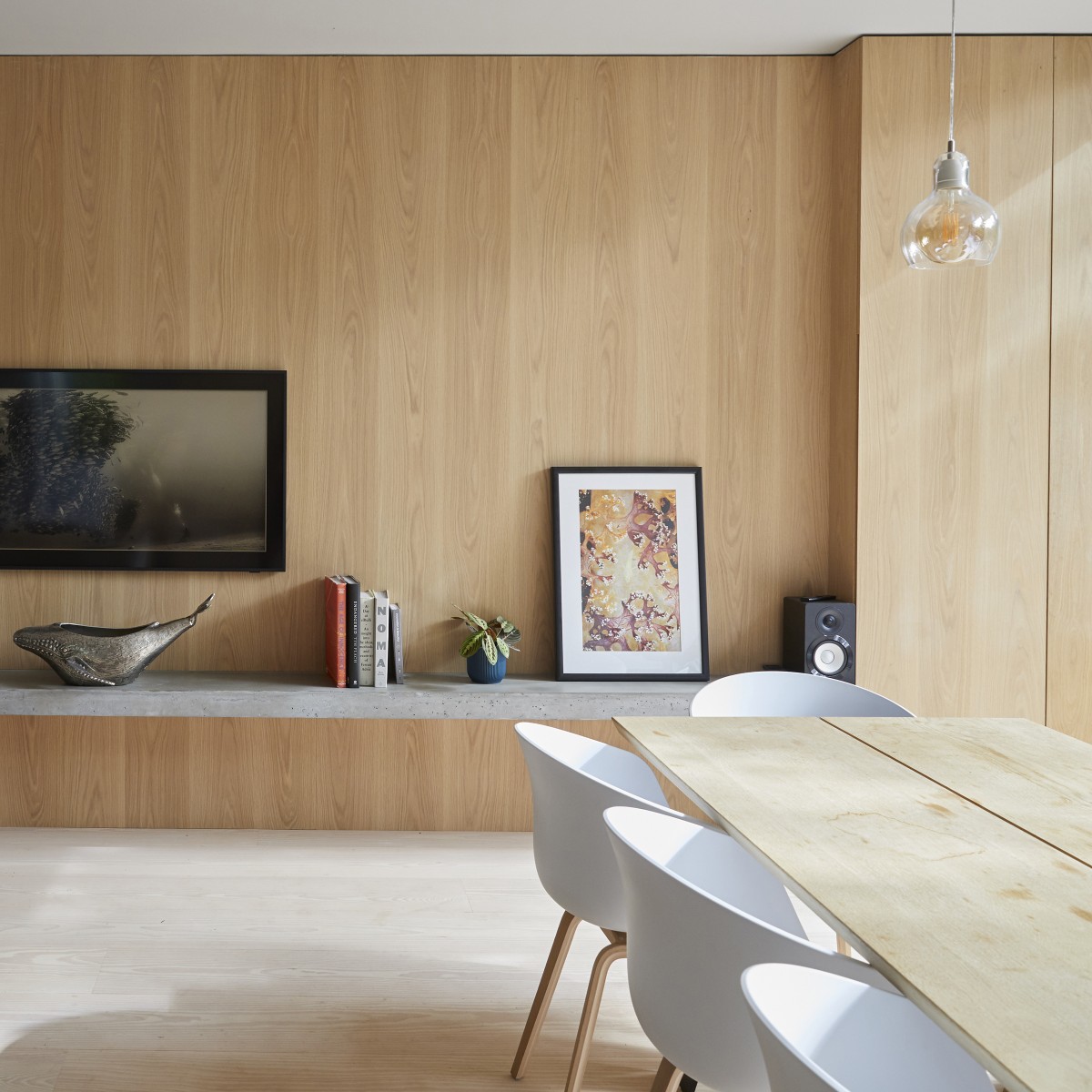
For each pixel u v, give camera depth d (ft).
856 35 11.68
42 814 12.34
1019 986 3.71
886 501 11.79
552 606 12.44
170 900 10.14
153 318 12.21
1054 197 11.75
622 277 12.35
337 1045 7.60
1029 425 11.82
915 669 11.84
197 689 11.41
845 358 12.07
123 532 12.24
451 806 12.48
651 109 12.27
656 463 12.44
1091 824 5.58
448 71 12.19
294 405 12.30
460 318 12.32
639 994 4.77
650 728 7.64
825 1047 3.73
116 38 11.62
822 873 4.80
